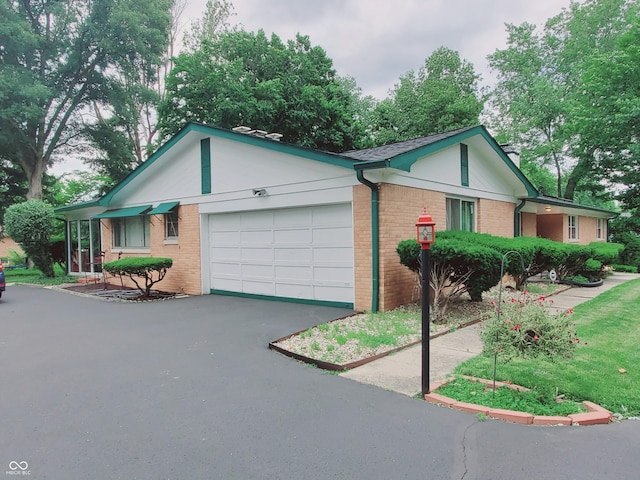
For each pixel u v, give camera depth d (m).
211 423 3.46
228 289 10.65
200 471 2.74
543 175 33.53
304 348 5.61
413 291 8.42
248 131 10.51
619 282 12.73
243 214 10.13
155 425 3.43
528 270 9.74
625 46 19.17
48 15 20.97
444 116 25.00
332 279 8.38
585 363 4.70
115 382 4.48
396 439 3.15
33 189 21.84
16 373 4.80
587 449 2.97
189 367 4.97
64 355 5.51
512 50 28.22
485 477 2.64
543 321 3.82
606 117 18.67
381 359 5.17
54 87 21.08
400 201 8.02
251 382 4.45
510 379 4.25
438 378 4.38
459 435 3.21
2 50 19.59
